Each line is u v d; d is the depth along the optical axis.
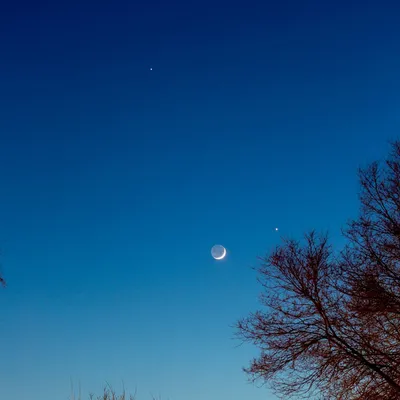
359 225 20.52
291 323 19.89
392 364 19.03
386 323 19.81
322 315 19.50
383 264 19.92
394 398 18.55
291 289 20.03
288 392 19.66
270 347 19.94
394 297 19.25
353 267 19.91
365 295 19.22
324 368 19.38
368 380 19.12
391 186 20.64
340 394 19.38
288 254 20.17
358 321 19.61
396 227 20.05
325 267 19.91
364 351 19.41
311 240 20.17
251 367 19.94
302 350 19.59
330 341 19.34
